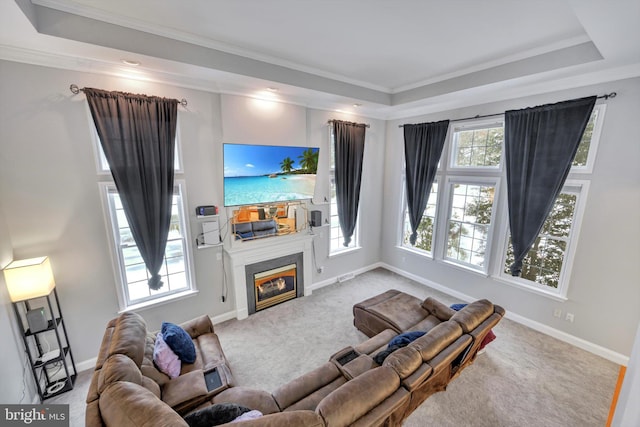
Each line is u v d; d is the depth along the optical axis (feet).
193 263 11.83
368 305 11.89
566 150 10.40
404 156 16.93
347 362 8.10
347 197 16.21
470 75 11.21
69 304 9.52
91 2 6.64
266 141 12.57
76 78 8.72
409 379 6.04
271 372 9.87
